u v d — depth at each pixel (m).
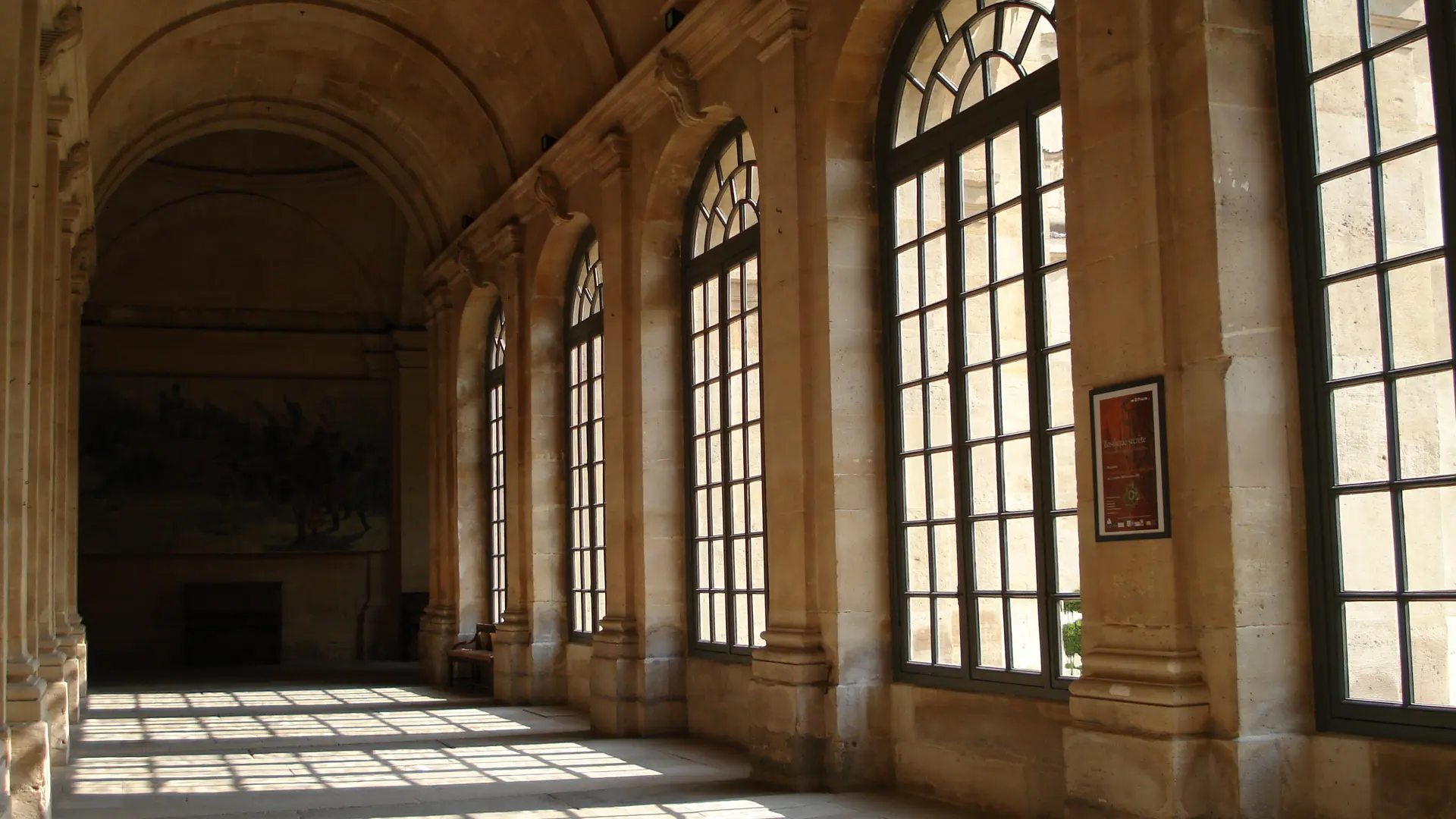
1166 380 7.43
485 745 13.56
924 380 10.20
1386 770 6.65
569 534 17.72
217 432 28.62
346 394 29.38
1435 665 6.54
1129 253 7.67
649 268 14.16
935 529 10.02
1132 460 7.63
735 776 11.09
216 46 19.02
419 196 22.70
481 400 22.06
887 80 10.63
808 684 10.38
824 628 10.48
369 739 14.39
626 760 12.17
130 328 28.25
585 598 17.09
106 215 28.02
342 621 29.14
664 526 13.95
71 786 11.17
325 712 17.50
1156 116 7.54
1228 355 7.14
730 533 12.97
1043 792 8.64
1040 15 9.13
